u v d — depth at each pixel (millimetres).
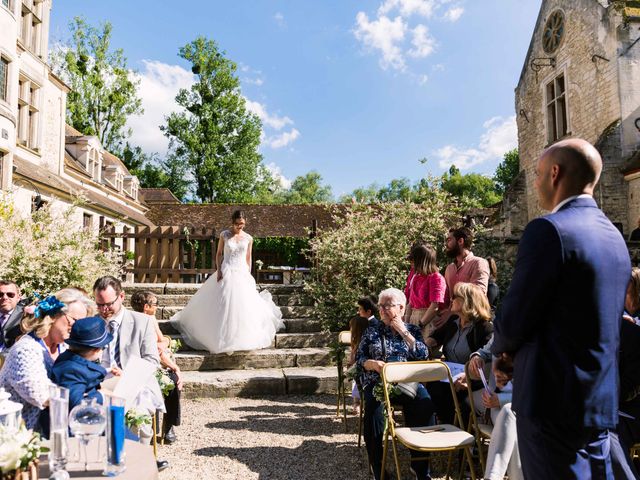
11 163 13047
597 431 1962
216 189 40344
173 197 37906
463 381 4203
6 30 13258
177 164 42938
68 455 2377
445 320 5387
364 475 4211
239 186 41531
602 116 13945
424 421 4055
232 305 7379
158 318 8656
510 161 52875
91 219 20562
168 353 5207
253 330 7441
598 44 14094
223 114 40281
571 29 15352
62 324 3531
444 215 9359
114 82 33812
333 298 8500
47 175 16609
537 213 17156
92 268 8117
